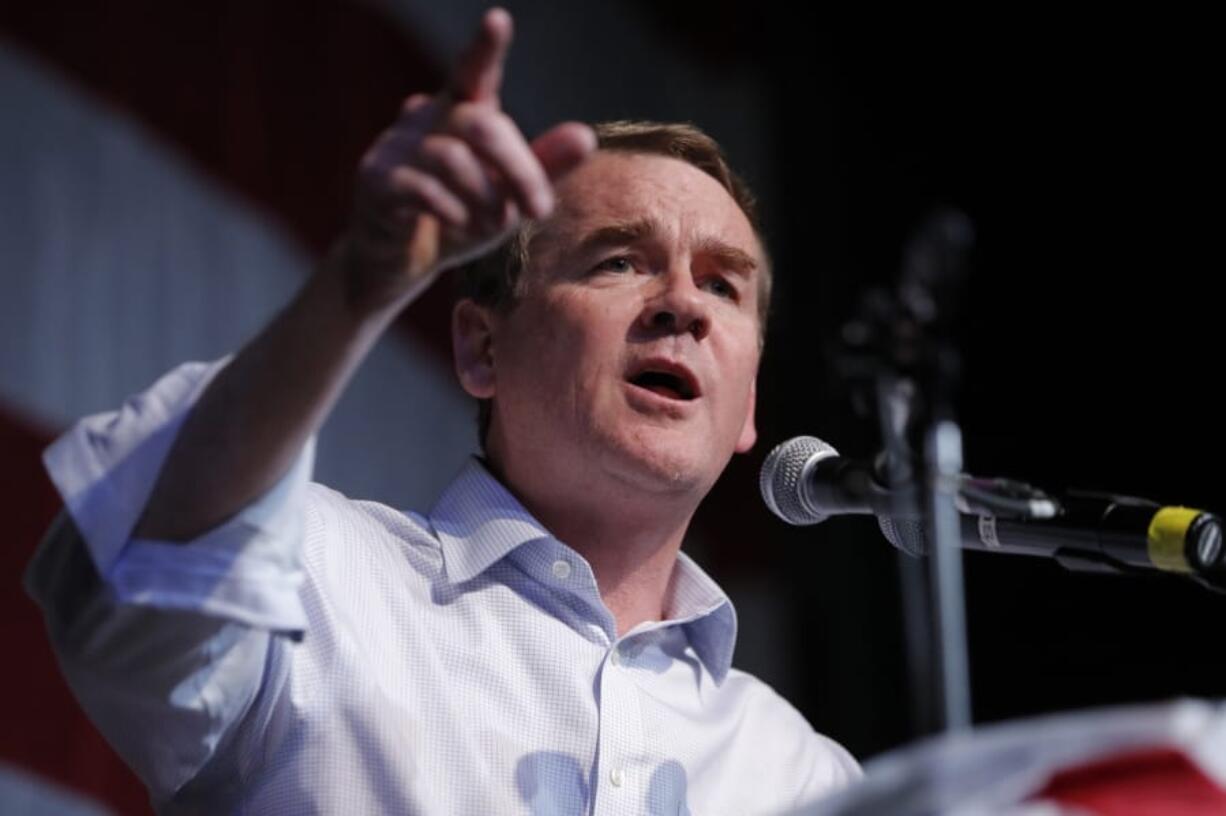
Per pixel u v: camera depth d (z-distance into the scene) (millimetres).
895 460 1754
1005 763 1117
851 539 6910
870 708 6770
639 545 2500
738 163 7055
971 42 7066
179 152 4941
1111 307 6578
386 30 5684
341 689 2152
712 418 2459
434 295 5645
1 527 4301
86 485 1698
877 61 7207
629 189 2566
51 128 4672
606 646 2393
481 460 2586
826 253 7102
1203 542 1810
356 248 1540
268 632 1912
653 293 2480
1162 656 6102
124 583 1660
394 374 5441
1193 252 6445
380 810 2100
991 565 6445
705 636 2621
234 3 5203
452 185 1492
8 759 4152
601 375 2430
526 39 6262
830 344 1797
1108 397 6523
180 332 4824
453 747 2180
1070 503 1923
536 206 1495
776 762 2576
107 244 4715
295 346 1588
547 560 2393
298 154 5266
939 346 1725
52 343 4539
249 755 2090
